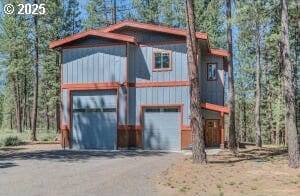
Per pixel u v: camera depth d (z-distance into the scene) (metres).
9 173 16.03
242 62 48.03
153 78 27.88
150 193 12.32
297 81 37.47
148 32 28.23
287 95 17.80
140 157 21.84
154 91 27.78
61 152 25.08
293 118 17.70
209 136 30.09
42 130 53.34
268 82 44.97
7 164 18.84
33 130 37.44
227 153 24.02
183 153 24.39
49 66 43.19
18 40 38.84
